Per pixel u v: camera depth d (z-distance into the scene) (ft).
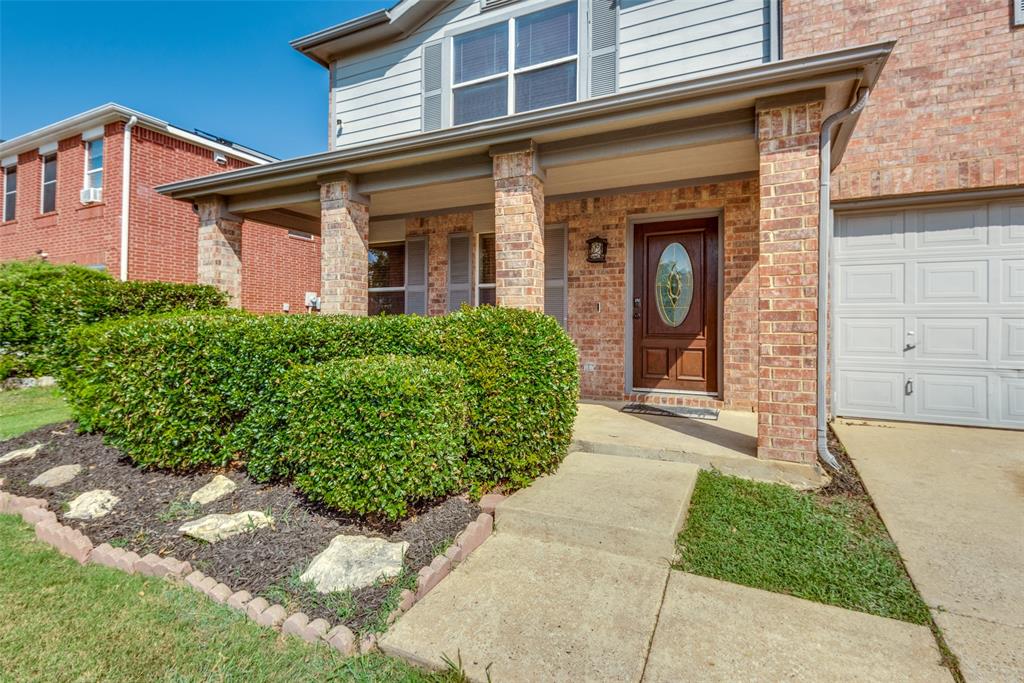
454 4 22.03
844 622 6.90
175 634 6.78
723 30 17.48
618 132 14.49
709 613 7.16
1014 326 16.12
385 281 26.21
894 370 17.53
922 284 17.12
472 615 7.18
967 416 16.71
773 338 11.97
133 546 8.85
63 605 7.39
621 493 10.50
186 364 11.27
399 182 18.03
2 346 21.48
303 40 23.93
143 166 32.86
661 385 19.88
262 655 6.42
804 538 9.02
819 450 12.23
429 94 22.57
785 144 11.93
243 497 10.28
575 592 7.76
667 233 19.81
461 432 10.14
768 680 5.88
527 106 20.51
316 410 9.01
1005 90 15.24
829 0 16.60
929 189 16.10
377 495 8.63
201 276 22.63
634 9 18.66
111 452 12.84
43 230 36.52
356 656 6.44
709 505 10.32
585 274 20.67
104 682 5.94
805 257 11.69
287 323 12.02
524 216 15.29
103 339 12.23
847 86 11.69
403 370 9.41
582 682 5.90
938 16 15.83
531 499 10.26
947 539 8.90
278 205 21.36
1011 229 16.10
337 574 7.77
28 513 10.16
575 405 12.50
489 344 11.20
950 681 5.80
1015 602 7.18
